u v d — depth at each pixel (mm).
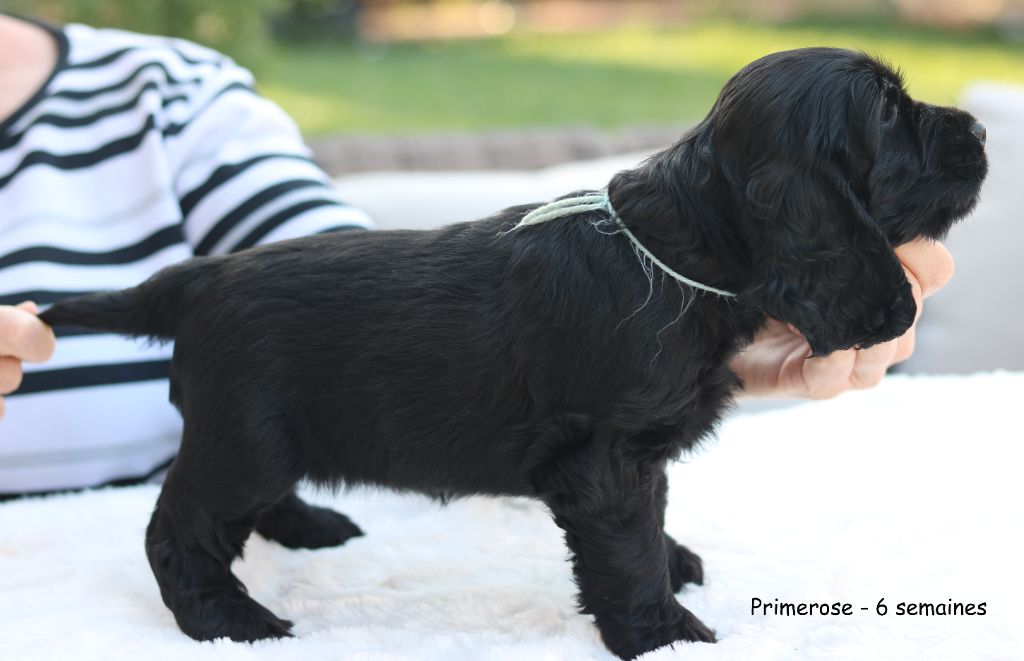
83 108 2723
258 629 1714
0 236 2496
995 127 3234
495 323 1667
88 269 2496
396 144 3852
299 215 2498
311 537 2057
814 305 1579
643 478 1671
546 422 1654
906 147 1611
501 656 1534
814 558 1811
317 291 1724
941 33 11562
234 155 2664
